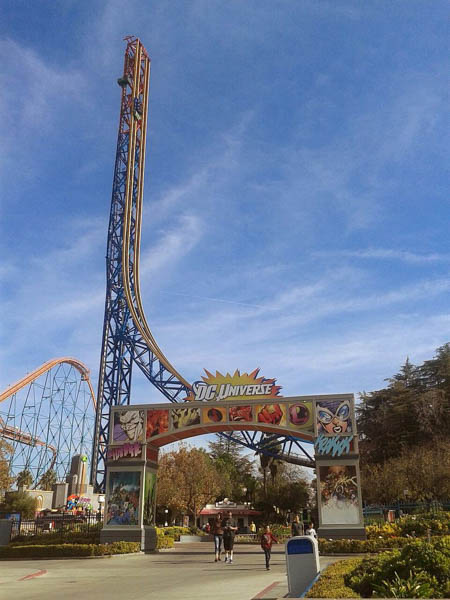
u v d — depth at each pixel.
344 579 15.63
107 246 93.38
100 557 41.38
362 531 42.41
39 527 57.97
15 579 27.39
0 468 79.75
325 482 44.31
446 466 69.88
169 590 21.03
